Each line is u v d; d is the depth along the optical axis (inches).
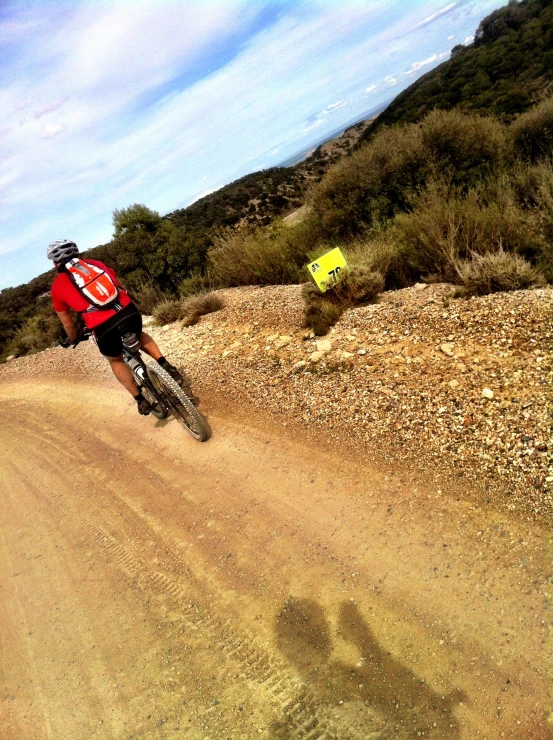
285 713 87.7
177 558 134.6
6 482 218.7
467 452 124.3
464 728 76.5
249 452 165.0
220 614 112.4
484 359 155.1
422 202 267.0
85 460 209.6
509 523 104.0
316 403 171.6
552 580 90.5
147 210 471.8
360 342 197.5
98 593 133.7
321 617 102.4
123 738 94.2
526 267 191.0
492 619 89.0
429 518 113.4
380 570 107.0
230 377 216.4
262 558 122.9
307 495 136.6
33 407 298.4
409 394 153.9
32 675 116.2
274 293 295.1
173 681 101.4
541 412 124.8
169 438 198.2
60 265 152.3
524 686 78.0
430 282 231.5
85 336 173.0
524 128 324.5
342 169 343.0
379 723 81.1
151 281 432.5
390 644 92.3
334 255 229.5
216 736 88.2
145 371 165.0
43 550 161.8
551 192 226.1
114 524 159.9
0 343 663.8
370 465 136.3
